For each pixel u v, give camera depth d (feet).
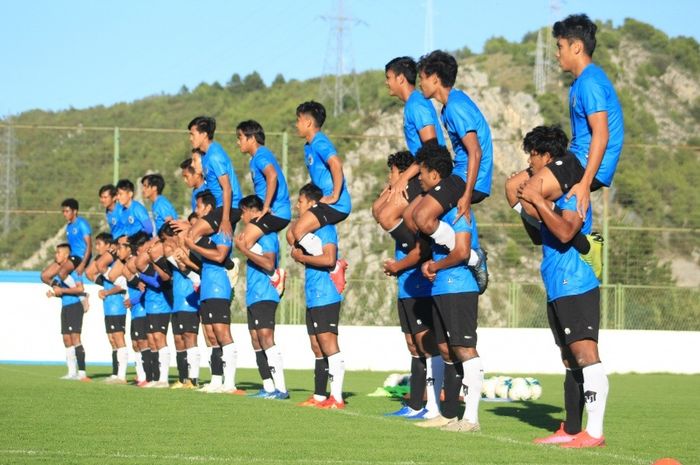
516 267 96.94
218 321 48.01
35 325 80.02
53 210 87.92
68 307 62.28
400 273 37.78
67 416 33.09
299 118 44.83
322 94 185.88
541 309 87.97
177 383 53.52
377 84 189.37
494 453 25.76
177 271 52.03
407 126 39.42
